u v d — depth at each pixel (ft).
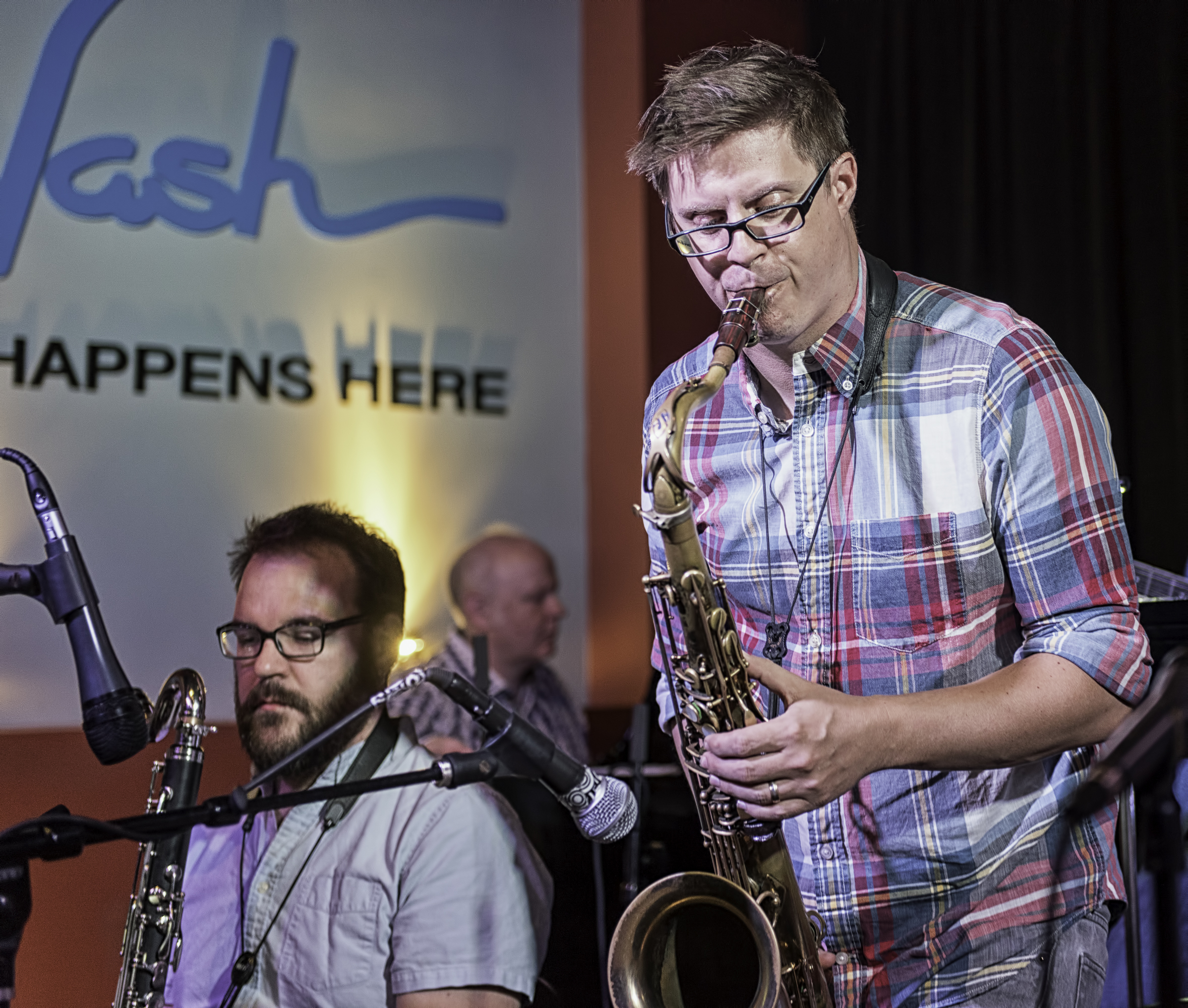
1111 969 6.15
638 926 4.25
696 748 4.58
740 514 4.86
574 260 14.99
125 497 12.54
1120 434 11.18
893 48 12.62
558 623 14.44
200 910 5.25
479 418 14.35
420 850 5.01
